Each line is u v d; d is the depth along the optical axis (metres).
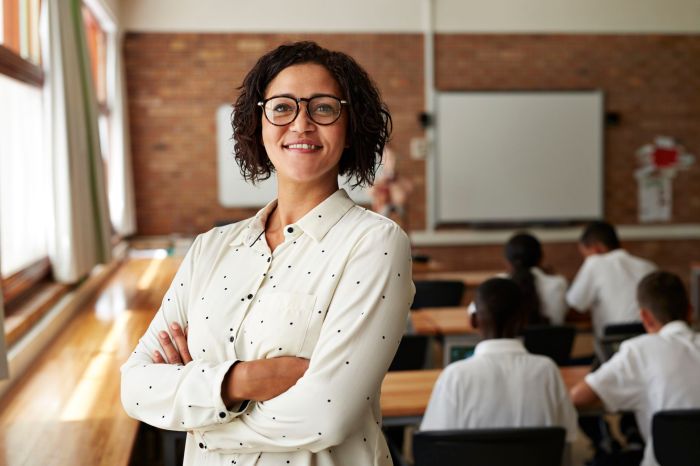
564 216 8.69
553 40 8.56
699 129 8.85
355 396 1.18
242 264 1.31
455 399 2.38
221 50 8.11
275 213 1.37
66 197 4.32
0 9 3.71
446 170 8.52
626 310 4.46
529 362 2.41
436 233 8.58
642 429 2.65
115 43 7.51
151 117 8.10
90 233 4.74
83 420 2.46
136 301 4.67
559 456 2.19
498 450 2.15
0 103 3.74
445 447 2.16
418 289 5.20
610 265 4.51
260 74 1.31
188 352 1.34
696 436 2.32
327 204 1.30
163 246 7.79
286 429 1.18
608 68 8.66
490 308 2.43
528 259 4.25
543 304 4.22
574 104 8.61
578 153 8.65
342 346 1.19
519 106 8.54
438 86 8.46
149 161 8.13
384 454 1.29
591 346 6.41
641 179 8.81
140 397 1.27
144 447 3.97
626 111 8.73
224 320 1.27
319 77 1.28
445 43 8.44
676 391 2.55
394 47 8.36
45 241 4.57
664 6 8.67
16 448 2.21
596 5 8.58
